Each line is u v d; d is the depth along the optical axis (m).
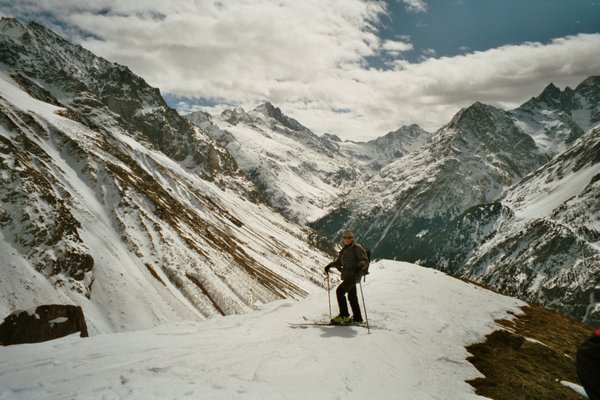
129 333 11.69
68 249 103.81
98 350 9.73
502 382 11.35
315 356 10.04
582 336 19.11
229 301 126.19
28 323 13.70
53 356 9.10
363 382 9.00
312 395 7.73
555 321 20.78
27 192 110.19
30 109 190.38
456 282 24.48
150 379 7.40
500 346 14.81
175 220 169.75
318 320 14.48
